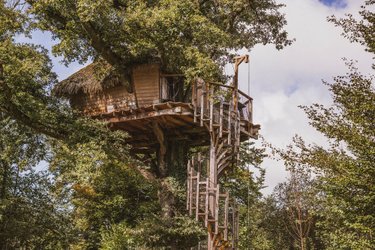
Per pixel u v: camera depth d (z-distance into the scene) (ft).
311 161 34.30
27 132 68.13
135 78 72.69
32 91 65.31
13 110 64.80
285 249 124.26
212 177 69.46
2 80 60.85
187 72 65.00
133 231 72.95
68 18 67.36
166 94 71.97
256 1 80.53
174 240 73.20
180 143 79.25
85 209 89.66
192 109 69.05
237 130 71.36
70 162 66.54
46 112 65.00
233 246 70.90
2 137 66.18
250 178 100.07
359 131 32.37
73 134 66.18
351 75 33.65
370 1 33.76
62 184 74.13
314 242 114.73
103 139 68.13
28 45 63.67
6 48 60.29
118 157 69.87
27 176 67.41
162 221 71.92
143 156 87.25
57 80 67.21
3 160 66.13
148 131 78.28
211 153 70.33
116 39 67.82
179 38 66.08
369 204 32.30
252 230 117.80
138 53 67.62
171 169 77.05
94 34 67.21
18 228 63.16
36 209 66.59
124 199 85.92
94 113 75.87
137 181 85.40
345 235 39.58
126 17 65.05
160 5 68.44
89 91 75.25
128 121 72.08
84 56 69.77
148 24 63.87
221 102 69.26
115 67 71.10
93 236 88.94
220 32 65.98
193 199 70.08
